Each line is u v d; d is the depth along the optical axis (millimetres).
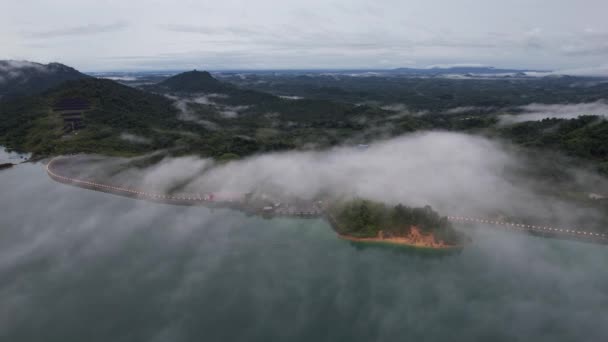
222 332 69000
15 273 84625
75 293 78312
